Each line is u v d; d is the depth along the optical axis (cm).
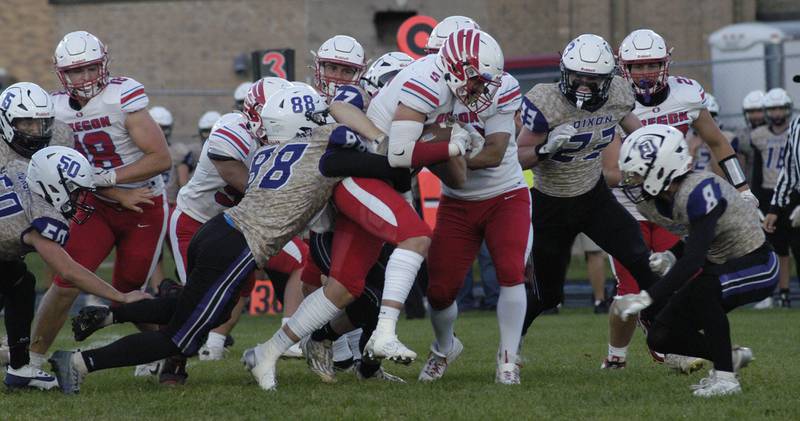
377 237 1858
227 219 1862
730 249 1797
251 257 1834
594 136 2061
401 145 1795
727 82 5356
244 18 7162
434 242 2045
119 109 2200
